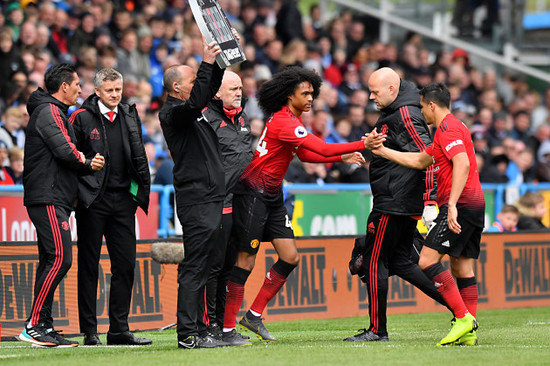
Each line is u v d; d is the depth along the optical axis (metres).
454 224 22.70
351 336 25.67
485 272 38.25
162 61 48.75
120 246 24.91
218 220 22.36
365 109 48.72
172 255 29.30
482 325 30.94
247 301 32.81
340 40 59.56
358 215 40.06
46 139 23.61
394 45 66.19
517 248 39.34
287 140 23.11
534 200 40.66
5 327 27.39
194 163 22.22
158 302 30.84
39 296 23.64
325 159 23.88
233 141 25.56
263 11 56.94
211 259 22.56
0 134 36.72
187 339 22.19
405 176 24.11
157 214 35.53
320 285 34.56
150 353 21.34
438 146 23.23
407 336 26.62
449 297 23.38
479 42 68.38
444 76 60.75
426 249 23.58
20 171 35.78
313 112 48.56
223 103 25.53
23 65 41.72
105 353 21.80
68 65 24.30
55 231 23.69
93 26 46.72
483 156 48.97
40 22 44.69
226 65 21.33
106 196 24.67
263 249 33.38
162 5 53.56
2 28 40.94
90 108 24.77
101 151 24.64
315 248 34.50
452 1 68.44
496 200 42.91
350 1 66.56
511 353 21.23
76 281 29.08
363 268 25.03
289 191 37.12
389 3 67.56
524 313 36.38
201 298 23.19
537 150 59.75
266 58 54.12
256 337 27.66
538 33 68.62
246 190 23.73
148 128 41.09
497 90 65.12
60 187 23.86
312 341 24.98
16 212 32.78
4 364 19.64
